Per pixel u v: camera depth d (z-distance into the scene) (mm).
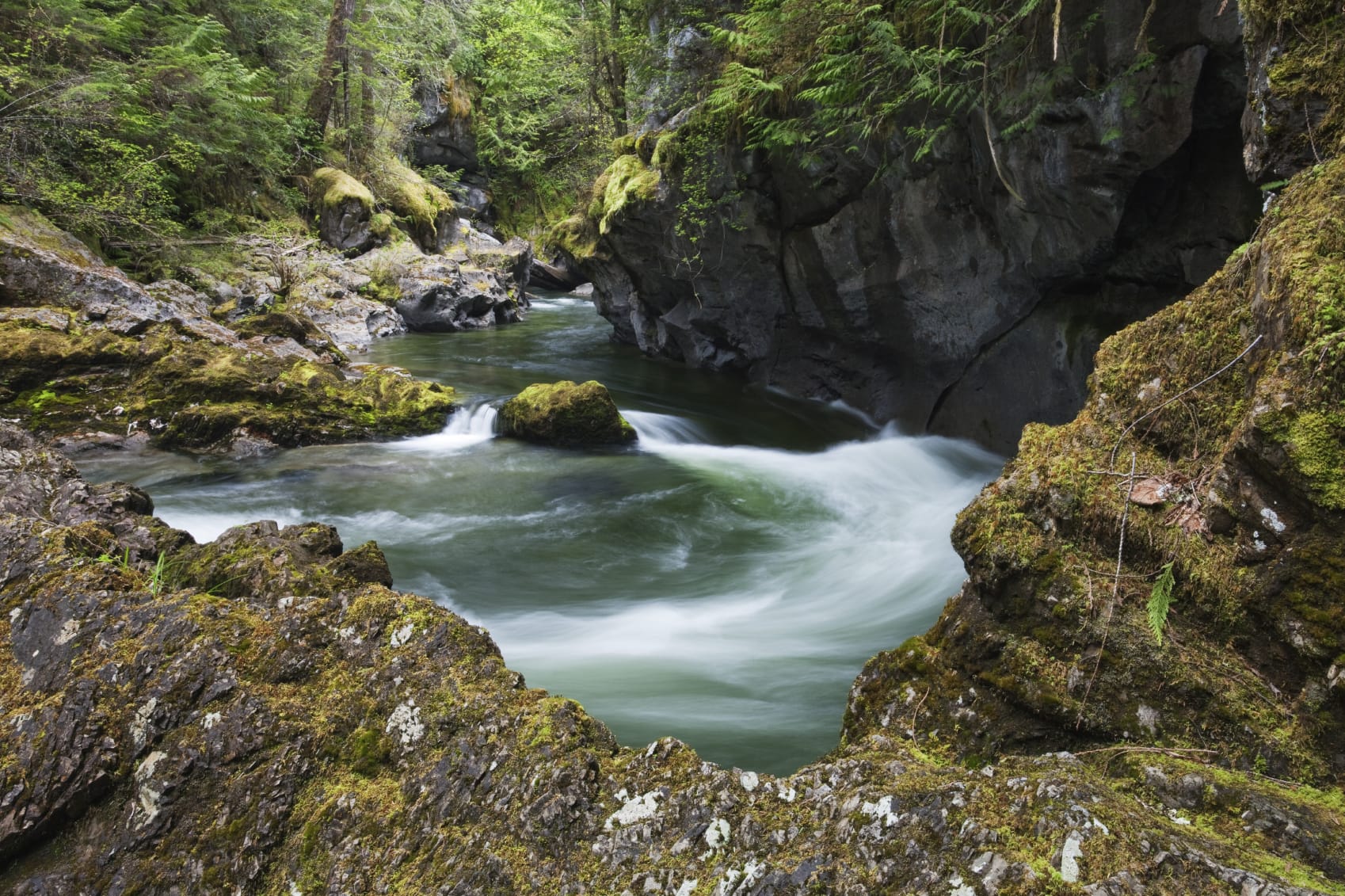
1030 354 8344
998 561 2900
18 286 11414
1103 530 2801
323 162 22859
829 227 9797
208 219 18125
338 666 2977
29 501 4699
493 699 2715
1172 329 3031
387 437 10367
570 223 16688
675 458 9914
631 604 6125
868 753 2539
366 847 2414
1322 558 2250
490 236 29266
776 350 12328
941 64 6996
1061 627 2723
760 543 7414
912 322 9594
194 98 17875
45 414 9578
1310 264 2502
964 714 2852
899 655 3162
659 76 13992
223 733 2676
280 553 3887
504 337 19000
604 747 2592
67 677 2865
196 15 20688
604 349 17094
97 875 2424
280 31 23344
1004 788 2135
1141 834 1899
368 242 21328
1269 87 3316
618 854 2242
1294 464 2291
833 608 6043
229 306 15461
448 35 30344
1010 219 7773
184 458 9289
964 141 7863
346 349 16594
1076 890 1813
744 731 4074
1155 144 6133
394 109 27281
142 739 2668
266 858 2463
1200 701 2412
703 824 2242
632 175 13492
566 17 28406
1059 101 6582
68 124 14758
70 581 3182
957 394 9461
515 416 10367
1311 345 2355
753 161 10180
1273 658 2369
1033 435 3242
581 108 28203
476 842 2324
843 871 2020
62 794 2529
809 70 8438
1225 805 2094
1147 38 5844
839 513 8156
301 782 2609
